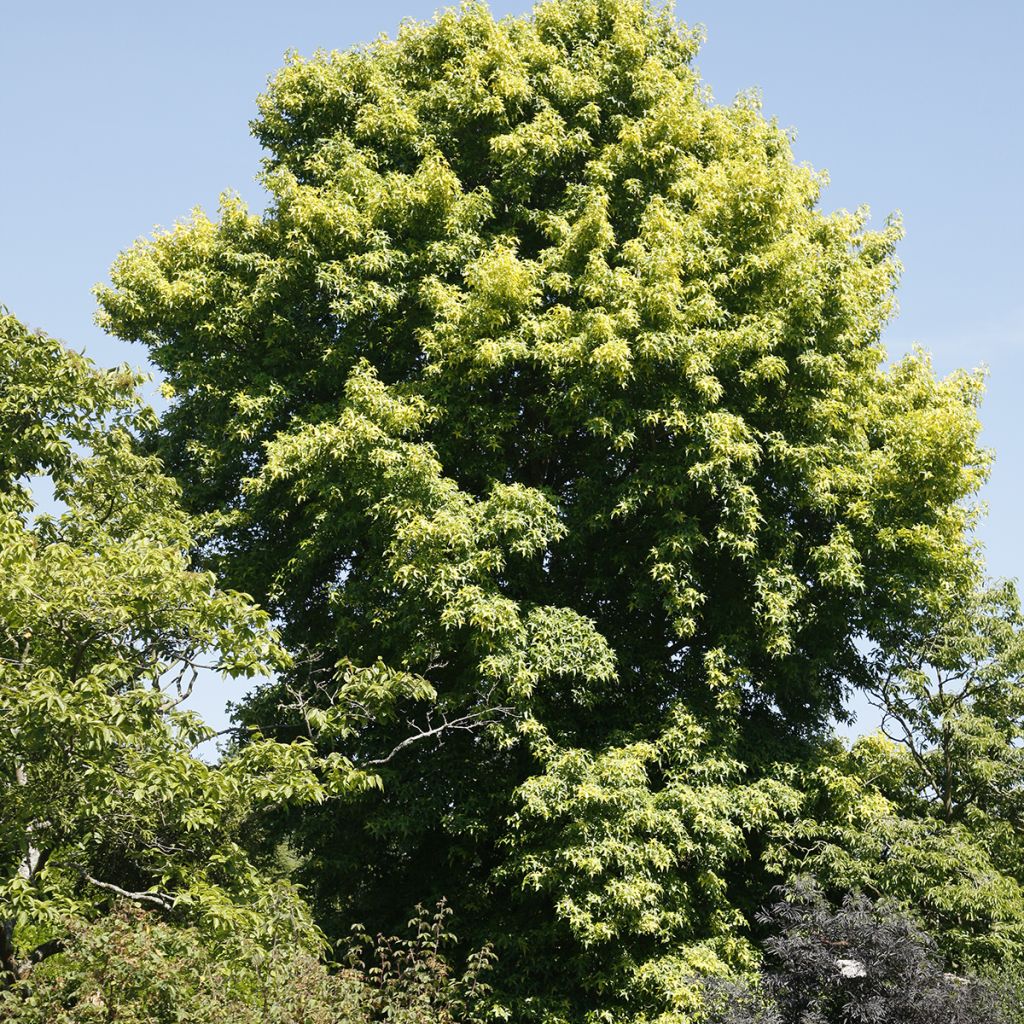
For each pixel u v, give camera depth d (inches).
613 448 649.6
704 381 602.9
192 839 527.5
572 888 558.6
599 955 577.3
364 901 691.4
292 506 687.1
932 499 680.4
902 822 631.8
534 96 732.0
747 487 606.9
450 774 636.1
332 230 678.5
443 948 629.9
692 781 602.2
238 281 709.9
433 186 681.0
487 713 590.2
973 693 724.0
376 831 606.9
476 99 714.8
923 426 670.5
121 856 554.9
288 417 708.7
